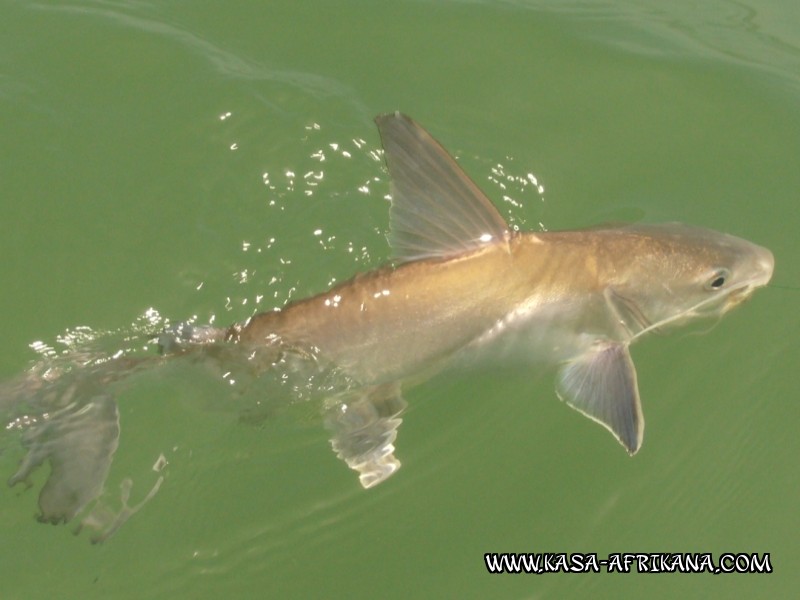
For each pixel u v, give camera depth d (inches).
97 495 58.6
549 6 76.7
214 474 61.7
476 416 63.4
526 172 70.4
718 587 61.2
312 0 76.1
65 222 68.3
